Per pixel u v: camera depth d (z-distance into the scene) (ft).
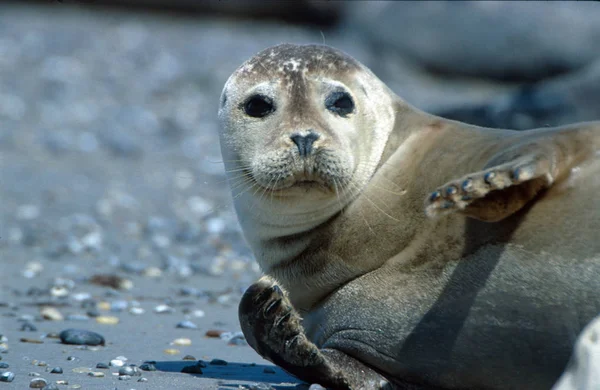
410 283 43.83
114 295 75.56
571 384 34.76
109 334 60.18
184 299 74.59
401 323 43.75
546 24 219.20
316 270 47.32
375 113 49.03
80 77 201.26
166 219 115.55
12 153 150.82
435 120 48.34
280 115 47.52
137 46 231.71
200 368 50.16
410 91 210.79
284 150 45.52
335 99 48.03
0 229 107.55
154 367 49.90
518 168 36.99
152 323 64.69
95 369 49.44
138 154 155.53
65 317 65.57
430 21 229.86
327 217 46.96
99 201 125.08
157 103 188.44
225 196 129.80
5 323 63.31
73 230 108.68
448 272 42.34
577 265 38.45
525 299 39.58
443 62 227.40
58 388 44.04
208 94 197.26
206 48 232.94
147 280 83.41
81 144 158.81
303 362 43.06
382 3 239.71
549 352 39.19
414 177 45.68
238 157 49.24
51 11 272.10
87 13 272.31
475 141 45.11
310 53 49.88
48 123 169.37
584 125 40.96
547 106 132.98
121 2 274.77
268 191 47.03
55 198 126.00
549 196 39.70
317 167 45.27
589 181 39.17
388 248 44.98
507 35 221.66
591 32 217.77
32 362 50.62
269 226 48.70
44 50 220.02
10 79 195.21
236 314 68.74
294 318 42.24
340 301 46.52
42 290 76.02
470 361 41.75
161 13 276.21
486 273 40.86
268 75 49.06
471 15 225.97
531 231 39.75
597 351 34.45
